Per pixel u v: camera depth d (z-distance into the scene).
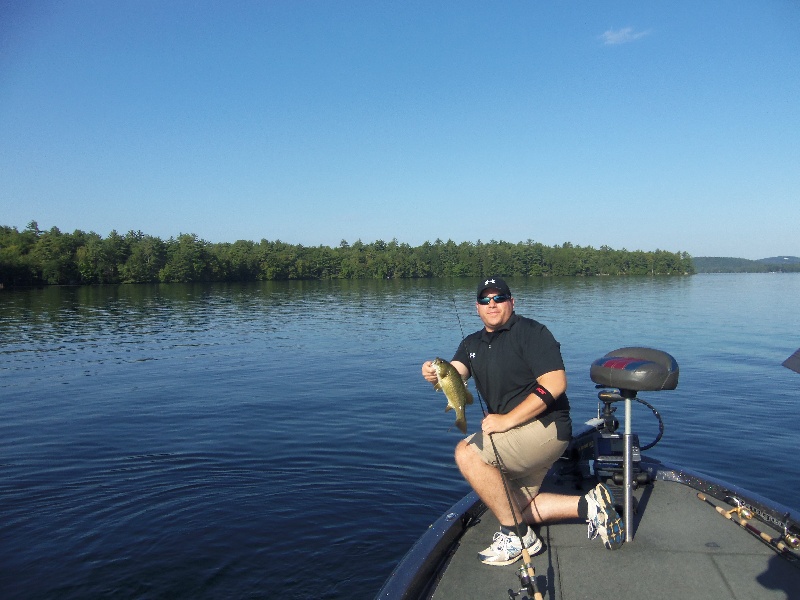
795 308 38.09
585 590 3.31
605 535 3.66
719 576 3.42
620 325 26.94
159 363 17.25
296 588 5.23
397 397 12.57
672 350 19.17
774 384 13.77
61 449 8.93
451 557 3.71
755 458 8.55
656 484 4.76
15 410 11.47
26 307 39.59
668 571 3.48
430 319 30.70
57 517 6.56
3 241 79.06
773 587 3.30
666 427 10.23
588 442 5.05
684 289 66.00
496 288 3.54
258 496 7.14
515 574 3.50
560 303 41.53
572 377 14.70
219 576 5.40
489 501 3.63
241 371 15.88
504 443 3.48
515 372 3.55
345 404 11.92
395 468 8.13
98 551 5.82
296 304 42.50
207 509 6.76
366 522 6.46
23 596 5.07
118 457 8.56
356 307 39.31
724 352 18.75
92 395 12.85
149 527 6.32
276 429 10.05
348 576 5.41
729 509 4.24
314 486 7.46
